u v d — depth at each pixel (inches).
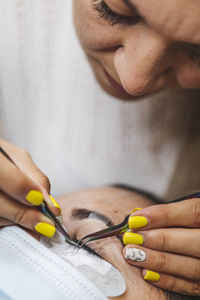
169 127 24.4
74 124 24.2
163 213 15.1
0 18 23.3
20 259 14.1
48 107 24.5
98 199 18.0
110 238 16.0
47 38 23.3
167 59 13.7
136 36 13.5
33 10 22.8
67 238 15.5
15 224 15.3
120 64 14.3
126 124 24.1
